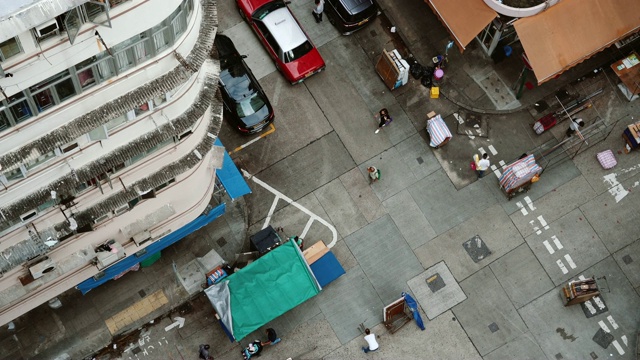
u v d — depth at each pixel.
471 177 39.03
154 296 36.44
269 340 35.59
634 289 37.09
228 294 34.25
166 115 25.30
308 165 39.06
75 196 26.98
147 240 32.97
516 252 37.72
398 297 36.84
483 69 41.09
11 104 20.66
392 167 39.16
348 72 40.97
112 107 22.94
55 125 22.48
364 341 36.06
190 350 35.84
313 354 35.88
